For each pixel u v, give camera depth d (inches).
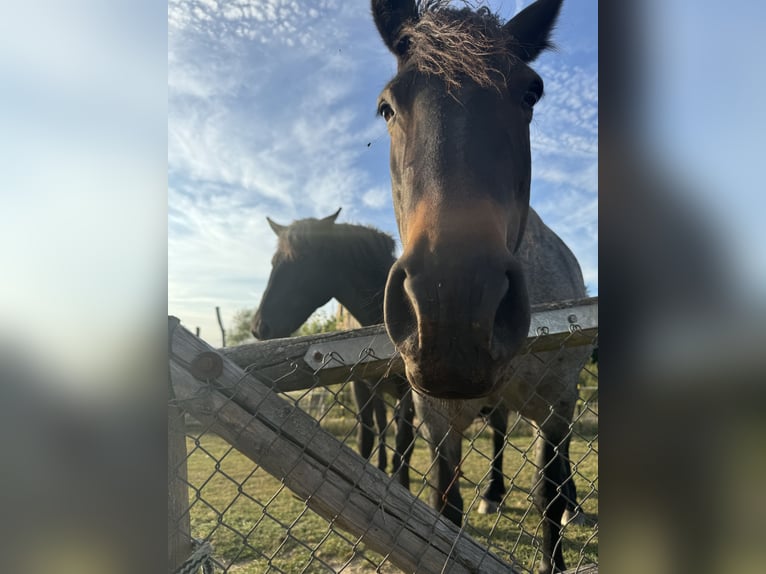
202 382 20.7
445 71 29.1
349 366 22.7
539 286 48.0
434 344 21.4
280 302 90.7
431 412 40.2
